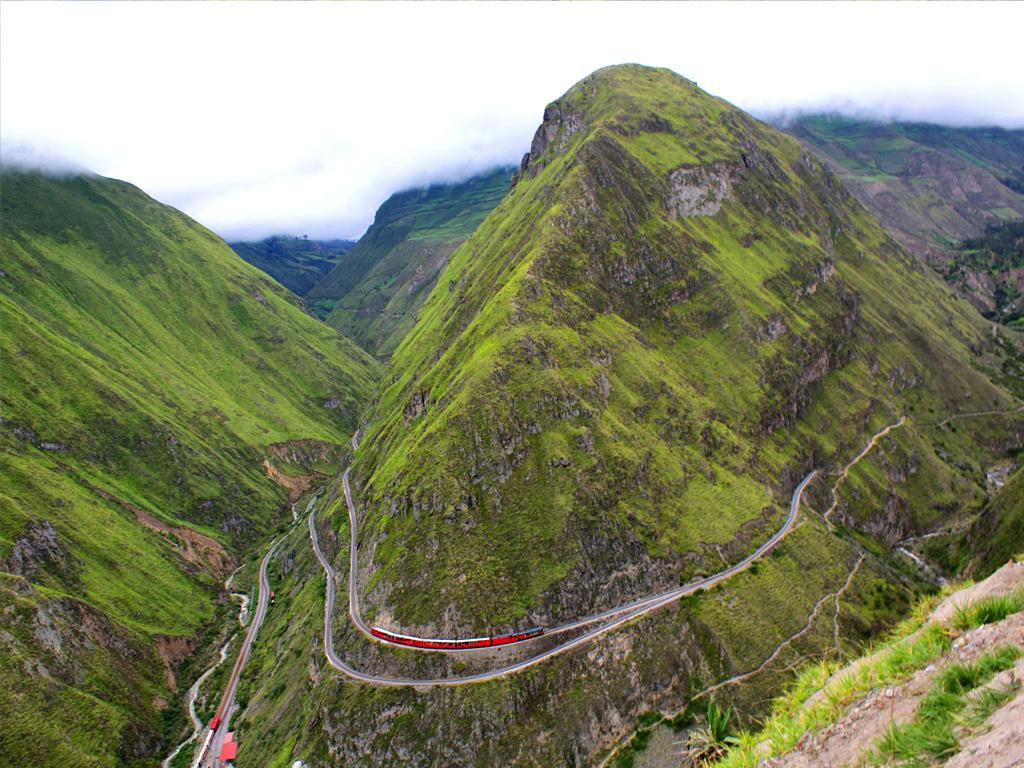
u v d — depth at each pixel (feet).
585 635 437.58
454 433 508.94
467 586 446.60
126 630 601.21
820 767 63.10
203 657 621.72
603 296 652.48
